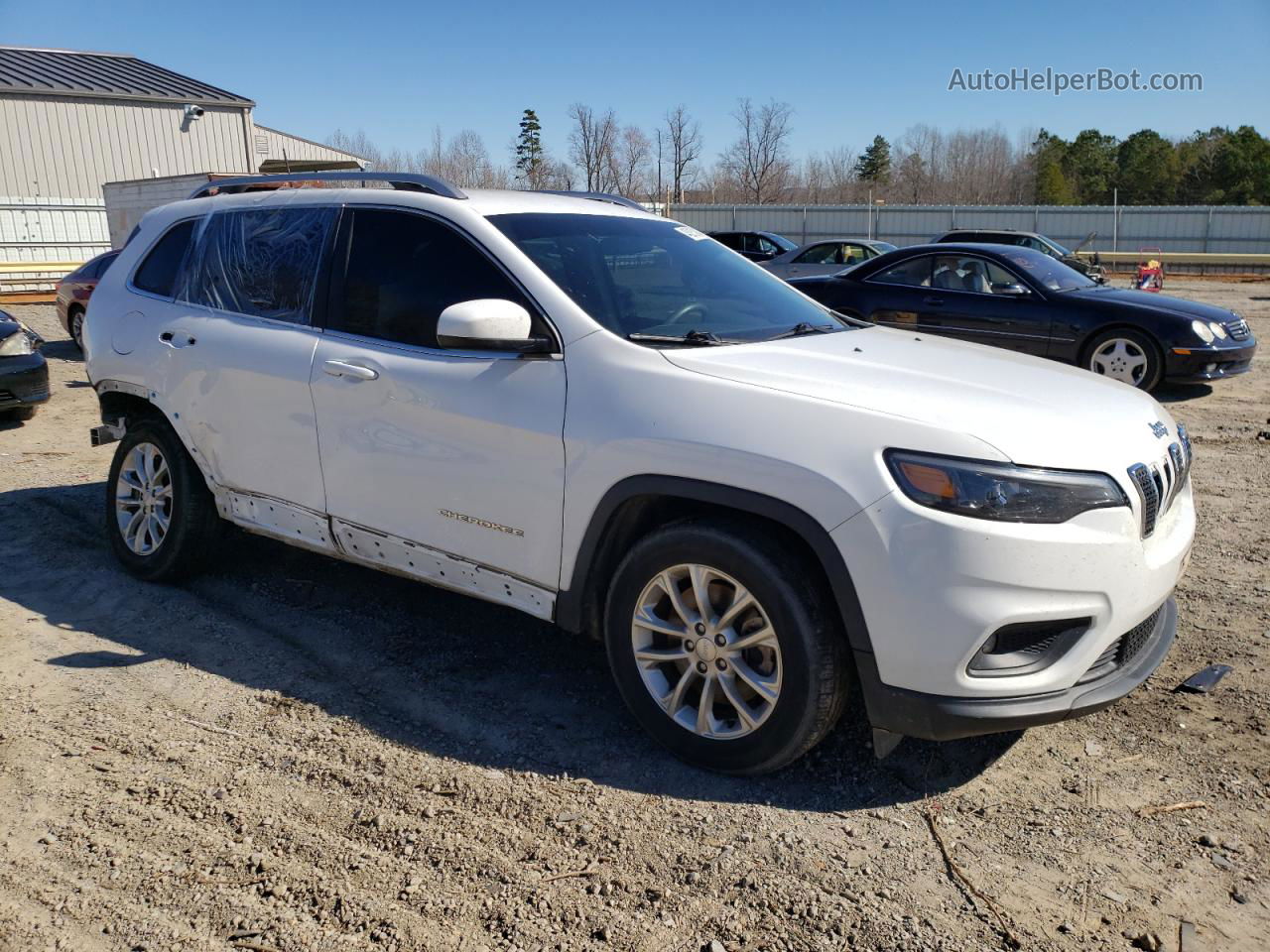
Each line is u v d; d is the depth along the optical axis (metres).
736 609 2.90
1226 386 10.37
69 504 6.01
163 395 4.43
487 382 3.32
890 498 2.64
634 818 2.83
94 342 4.82
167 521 4.56
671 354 3.11
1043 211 36.69
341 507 3.79
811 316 3.95
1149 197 72.38
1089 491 2.69
